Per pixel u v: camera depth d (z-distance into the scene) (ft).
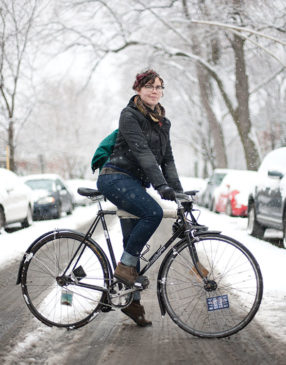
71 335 12.01
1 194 36.47
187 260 12.19
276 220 28.73
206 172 148.56
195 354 10.57
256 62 98.53
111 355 10.53
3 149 85.05
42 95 95.61
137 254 12.19
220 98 110.42
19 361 10.17
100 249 12.67
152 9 85.30
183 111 129.70
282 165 30.66
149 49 93.66
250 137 81.05
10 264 23.07
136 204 11.98
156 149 12.46
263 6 76.13
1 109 81.76
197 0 79.71
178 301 12.08
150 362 10.11
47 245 12.86
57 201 50.14
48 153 125.59
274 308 14.12
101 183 12.30
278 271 19.70
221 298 11.99
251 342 11.29
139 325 12.79
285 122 115.14
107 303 12.58
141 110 12.10
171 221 38.86
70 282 12.64
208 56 90.53
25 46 77.25
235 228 38.47
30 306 12.76
